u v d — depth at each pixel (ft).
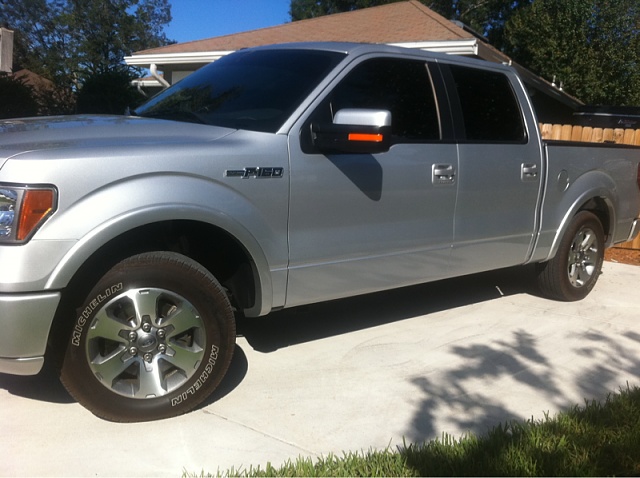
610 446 10.53
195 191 11.21
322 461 9.96
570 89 68.28
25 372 10.17
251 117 13.07
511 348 15.79
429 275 15.56
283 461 10.22
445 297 20.15
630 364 15.03
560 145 18.51
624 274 24.80
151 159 10.84
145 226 11.06
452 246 15.78
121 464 9.92
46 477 9.47
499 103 17.15
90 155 10.34
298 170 12.55
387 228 14.21
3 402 11.78
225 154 11.64
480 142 16.20
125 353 10.89
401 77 14.99
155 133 11.78
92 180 10.23
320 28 51.44
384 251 14.29
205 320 11.42
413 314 18.19
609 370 14.60
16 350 9.89
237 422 11.45
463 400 12.74
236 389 12.82
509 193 16.97
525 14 74.28
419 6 50.96
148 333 10.98
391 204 14.17
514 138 17.29
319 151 12.87
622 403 12.21
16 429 10.82
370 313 18.08
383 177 13.91
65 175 10.02
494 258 17.16
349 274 13.80
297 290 13.05
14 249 9.71
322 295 13.53
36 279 9.77
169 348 11.21
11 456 9.98
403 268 14.84
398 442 11.00
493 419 11.97
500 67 17.61
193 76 16.11
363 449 10.71
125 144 10.95
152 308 10.94
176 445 10.55
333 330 16.55
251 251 12.05
